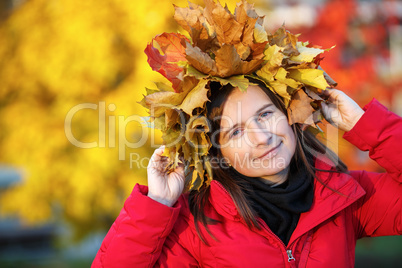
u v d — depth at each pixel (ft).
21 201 26.27
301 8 29.04
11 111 26.89
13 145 26.30
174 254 8.60
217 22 7.91
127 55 25.82
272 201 8.54
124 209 8.40
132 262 8.13
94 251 42.91
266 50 8.12
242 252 8.32
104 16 25.67
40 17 27.30
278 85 8.06
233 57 7.73
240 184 8.64
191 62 7.77
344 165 9.16
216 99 8.26
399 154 8.49
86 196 24.59
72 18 26.09
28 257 43.93
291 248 8.43
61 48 25.75
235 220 8.55
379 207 9.01
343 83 25.88
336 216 8.80
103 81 25.64
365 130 8.59
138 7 25.04
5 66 27.43
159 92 7.97
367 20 28.25
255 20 7.87
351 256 8.79
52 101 27.43
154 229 8.20
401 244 38.83
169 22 24.98
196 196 8.94
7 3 30.73
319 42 26.89
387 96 26.27
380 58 28.37
